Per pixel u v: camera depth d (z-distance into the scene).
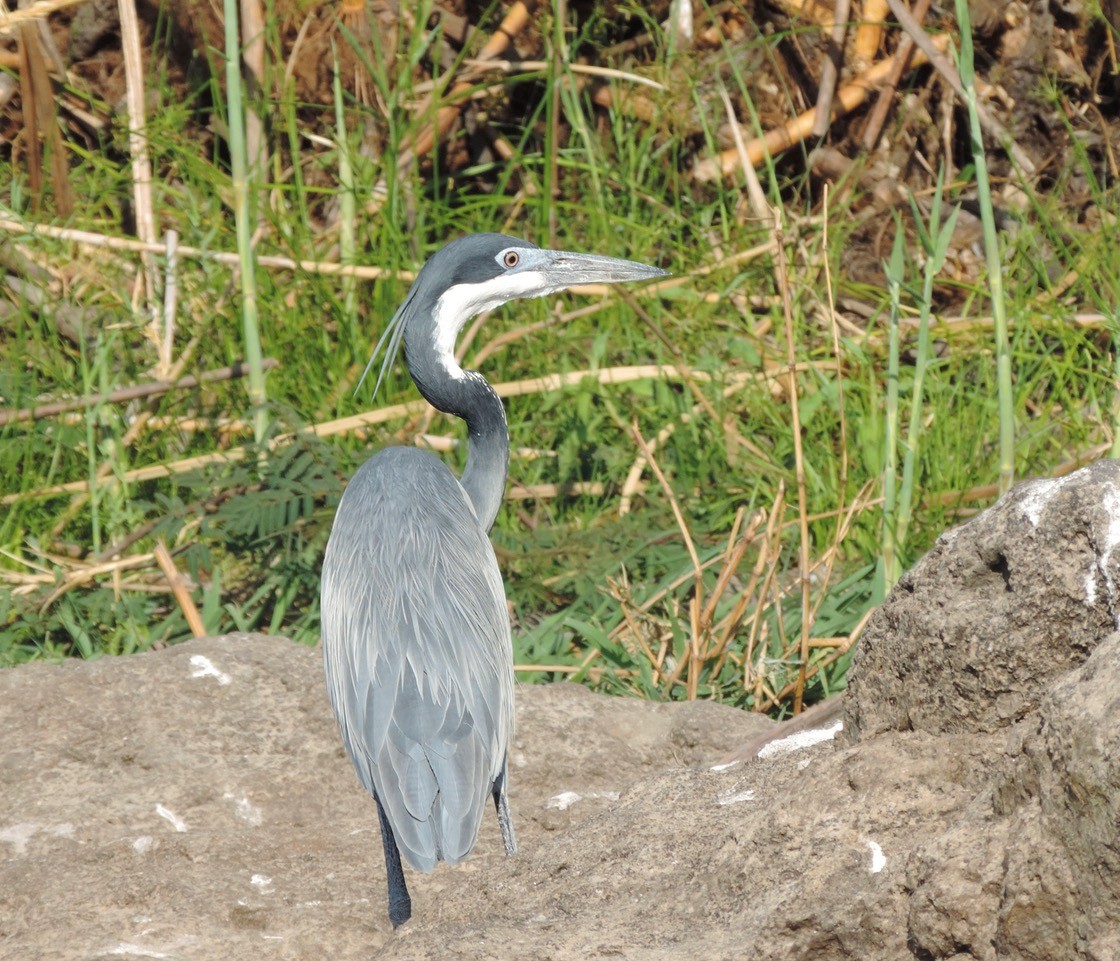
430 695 6.45
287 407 11.20
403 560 6.91
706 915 5.51
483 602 7.00
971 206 15.47
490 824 7.98
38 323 12.88
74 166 15.70
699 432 12.48
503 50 16.00
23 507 11.54
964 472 12.02
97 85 15.89
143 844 7.49
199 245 13.16
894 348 10.18
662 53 15.57
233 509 10.56
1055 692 4.67
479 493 8.21
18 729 8.59
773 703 9.62
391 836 6.46
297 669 9.16
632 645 10.57
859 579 10.77
